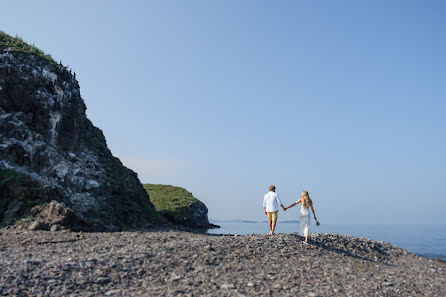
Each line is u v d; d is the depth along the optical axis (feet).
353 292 34.63
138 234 60.23
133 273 34.86
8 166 76.74
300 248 53.11
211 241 50.72
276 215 62.95
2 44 99.45
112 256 39.11
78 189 94.53
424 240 209.36
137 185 137.59
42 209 69.10
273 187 64.64
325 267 44.50
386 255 61.41
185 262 39.27
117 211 102.17
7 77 89.76
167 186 277.23
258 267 41.19
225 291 31.83
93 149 119.03
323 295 32.83
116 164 128.88
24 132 85.56
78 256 38.99
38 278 31.01
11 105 88.53
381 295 34.60
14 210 67.77
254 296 31.01
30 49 110.11
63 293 28.89
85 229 70.33
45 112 94.38
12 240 49.62
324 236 64.69
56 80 103.76
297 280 37.40
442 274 49.49
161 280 33.83
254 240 54.19
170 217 171.32
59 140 98.53
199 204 242.17
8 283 29.40
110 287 31.19
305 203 58.34
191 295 30.14
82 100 126.82
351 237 67.87
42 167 87.81
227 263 41.32
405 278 44.06
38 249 43.86
